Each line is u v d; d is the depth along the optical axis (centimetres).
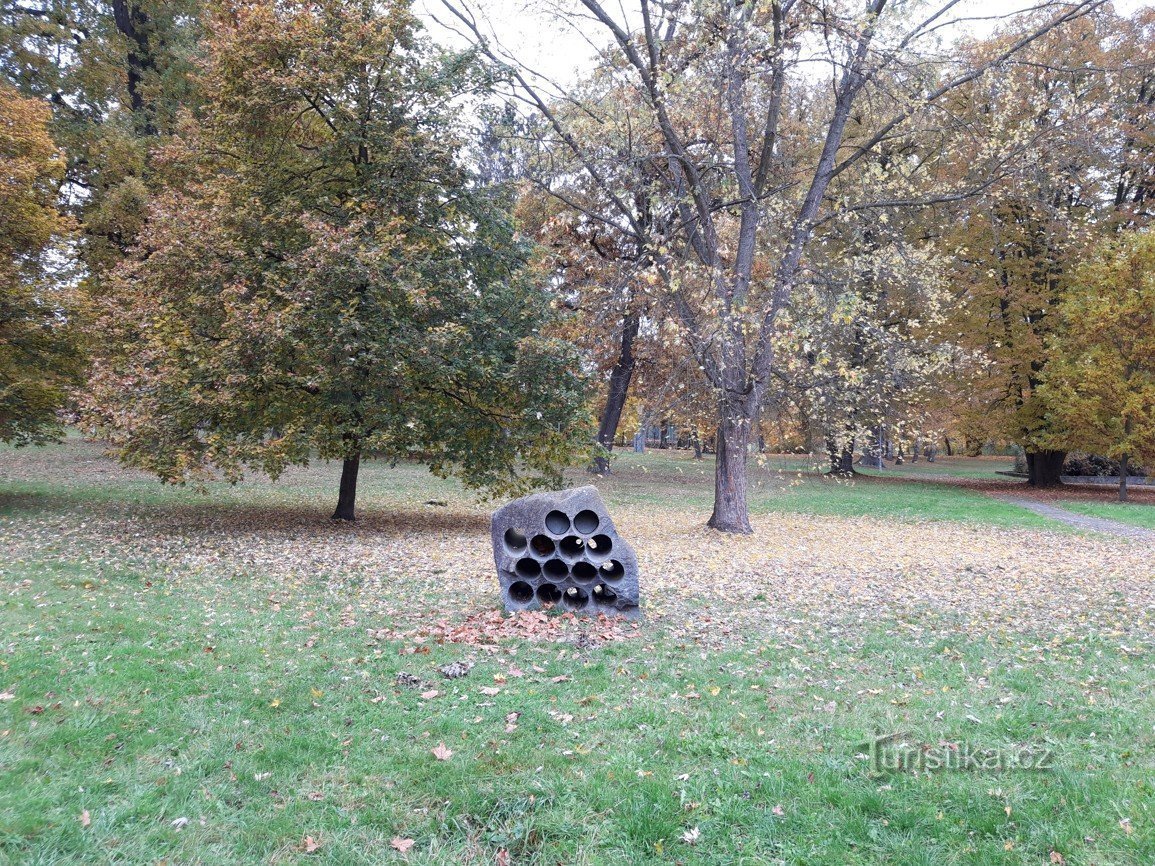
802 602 902
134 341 1381
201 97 2131
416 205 1418
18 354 1434
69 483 1855
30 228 1407
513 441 1489
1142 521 1867
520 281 1551
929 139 1803
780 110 1848
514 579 773
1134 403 2180
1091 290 2306
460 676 555
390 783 380
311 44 1330
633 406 1688
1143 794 368
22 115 1430
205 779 377
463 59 1423
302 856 316
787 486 2766
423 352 1298
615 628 723
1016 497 2469
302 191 1412
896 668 618
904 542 1503
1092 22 2370
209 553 1102
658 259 1434
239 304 1245
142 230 1747
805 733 459
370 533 1410
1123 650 673
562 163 1518
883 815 355
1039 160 1430
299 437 1284
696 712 494
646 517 1844
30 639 589
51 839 313
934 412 2814
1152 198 2628
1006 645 699
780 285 1466
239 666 560
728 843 331
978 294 2573
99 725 428
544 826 342
